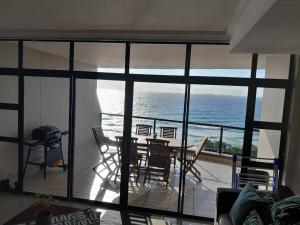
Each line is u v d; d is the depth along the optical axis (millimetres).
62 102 5445
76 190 4285
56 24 3156
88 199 3979
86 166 5367
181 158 3729
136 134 4809
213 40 3357
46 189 4309
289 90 3244
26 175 4645
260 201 2332
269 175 3365
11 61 3998
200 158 5340
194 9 2359
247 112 3395
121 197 3830
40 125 4812
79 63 4238
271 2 1258
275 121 3326
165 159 4227
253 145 3418
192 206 3871
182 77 3535
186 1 2152
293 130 3154
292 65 3209
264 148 3389
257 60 3314
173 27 3084
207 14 2490
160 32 3314
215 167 5117
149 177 4434
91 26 3193
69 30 3445
